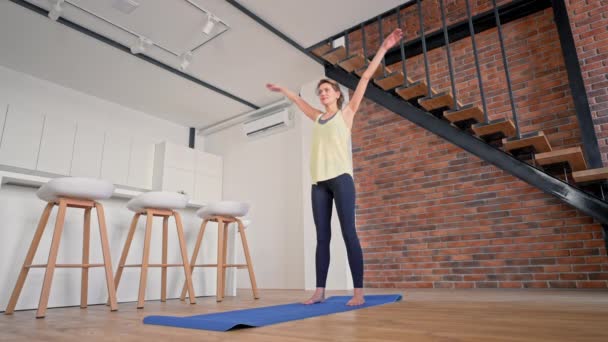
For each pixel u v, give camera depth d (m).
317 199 2.22
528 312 1.65
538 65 3.75
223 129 6.42
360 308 1.92
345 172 2.15
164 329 1.35
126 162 5.32
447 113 3.29
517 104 3.81
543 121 3.64
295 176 5.21
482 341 0.98
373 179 4.58
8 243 2.35
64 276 2.55
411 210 4.25
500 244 3.67
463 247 3.86
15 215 2.41
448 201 4.03
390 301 2.26
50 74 4.72
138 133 5.79
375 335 1.10
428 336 1.07
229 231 3.66
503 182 3.76
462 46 4.25
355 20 3.91
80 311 2.16
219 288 2.75
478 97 4.04
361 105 4.87
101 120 5.36
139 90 5.19
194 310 2.08
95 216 2.76
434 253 4.02
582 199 2.98
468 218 3.88
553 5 3.46
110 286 2.18
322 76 4.90
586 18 3.56
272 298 2.96
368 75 2.34
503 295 2.71
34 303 2.38
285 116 5.37
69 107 5.04
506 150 3.45
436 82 4.34
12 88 4.55
